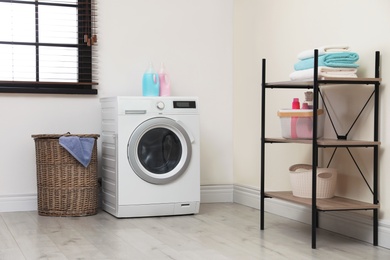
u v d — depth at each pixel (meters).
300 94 3.88
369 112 3.24
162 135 4.07
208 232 3.52
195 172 4.14
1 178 4.27
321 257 2.88
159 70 4.46
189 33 4.75
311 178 3.34
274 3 4.20
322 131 3.36
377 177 3.15
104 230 3.58
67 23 4.44
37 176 4.16
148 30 4.62
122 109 3.96
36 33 4.35
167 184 4.07
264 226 3.71
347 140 3.30
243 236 3.40
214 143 4.84
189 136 4.11
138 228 3.65
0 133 4.27
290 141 3.33
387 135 3.11
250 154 4.61
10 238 3.34
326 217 3.59
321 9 3.64
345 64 3.15
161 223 3.83
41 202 4.12
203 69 4.80
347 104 3.42
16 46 4.31
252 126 4.57
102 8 4.50
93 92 4.43
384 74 3.12
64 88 4.42
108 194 4.20
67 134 4.14
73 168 4.07
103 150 4.31
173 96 4.40
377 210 3.12
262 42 4.39
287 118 3.40
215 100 4.84
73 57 4.45
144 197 4.01
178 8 4.71
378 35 3.15
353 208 3.06
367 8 3.23
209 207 4.54
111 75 4.53
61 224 3.78
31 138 4.34
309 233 3.49
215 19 4.82
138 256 2.91
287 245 3.16
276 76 4.20
